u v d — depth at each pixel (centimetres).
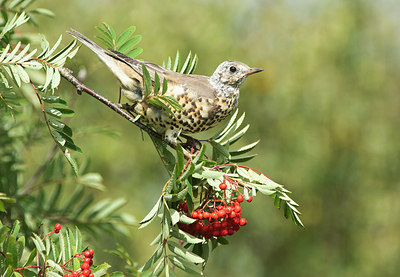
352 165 1723
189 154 535
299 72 1694
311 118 1706
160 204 431
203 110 583
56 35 1195
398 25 1784
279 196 464
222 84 620
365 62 1723
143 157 1501
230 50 1538
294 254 1734
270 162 1662
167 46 1427
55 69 460
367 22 1773
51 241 414
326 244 1761
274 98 1684
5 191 638
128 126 1448
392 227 1753
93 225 690
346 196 1755
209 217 455
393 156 1753
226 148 507
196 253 491
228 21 1597
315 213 1744
